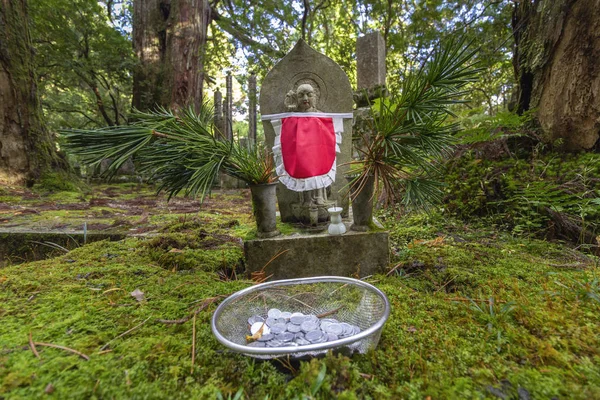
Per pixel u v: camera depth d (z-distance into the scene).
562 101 2.49
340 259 1.47
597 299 1.01
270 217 1.50
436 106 1.25
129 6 11.00
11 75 4.06
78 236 2.15
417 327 0.98
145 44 8.43
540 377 0.73
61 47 7.89
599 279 1.22
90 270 1.50
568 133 2.48
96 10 7.73
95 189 5.84
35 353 0.83
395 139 1.32
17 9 4.14
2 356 0.82
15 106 4.12
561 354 0.81
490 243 1.91
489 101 6.67
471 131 2.68
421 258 1.60
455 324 1.00
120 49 8.09
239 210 3.59
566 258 1.64
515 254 1.68
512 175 2.43
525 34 2.97
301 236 1.48
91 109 11.75
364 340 0.82
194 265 1.58
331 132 1.65
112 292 1.26
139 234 2.20
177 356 0.84
